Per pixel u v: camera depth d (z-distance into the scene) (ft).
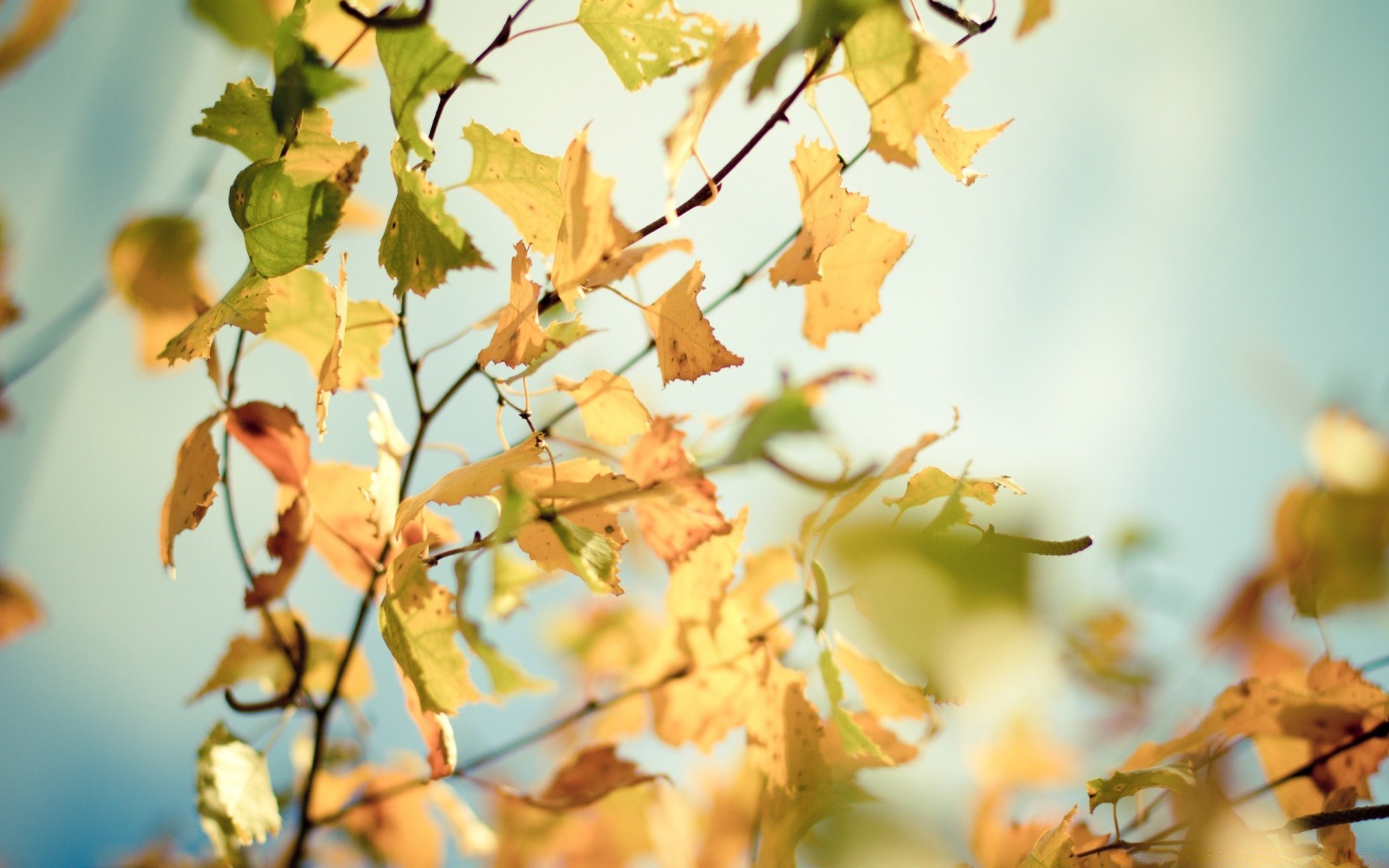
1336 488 2.90
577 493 2.58
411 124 2.53
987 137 2.55
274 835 2.64
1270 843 2.56
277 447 2.68
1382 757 2.67
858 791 2.63
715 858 2.87
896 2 2.46
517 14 2.52
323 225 2.56
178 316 2.98
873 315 2.65
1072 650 2.81
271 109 2.55
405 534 2.70
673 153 2.47
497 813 2.87
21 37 2.97
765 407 2.74
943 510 2.45
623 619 3.04
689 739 2.77
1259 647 2.95
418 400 2.64
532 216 2.58
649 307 2.56
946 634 1.70
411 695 2.60
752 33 2.49
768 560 2.74
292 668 2.75
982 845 2.72
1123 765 2.72
